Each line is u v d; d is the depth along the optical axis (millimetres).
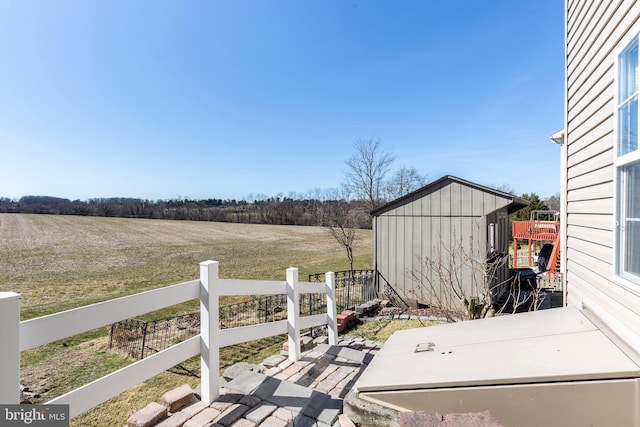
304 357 3561
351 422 1889
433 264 6785
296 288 3533
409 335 2695
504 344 2119
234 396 2434
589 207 3096
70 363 4973
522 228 13375
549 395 1535
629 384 1459
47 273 13148
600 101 2834
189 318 7125
